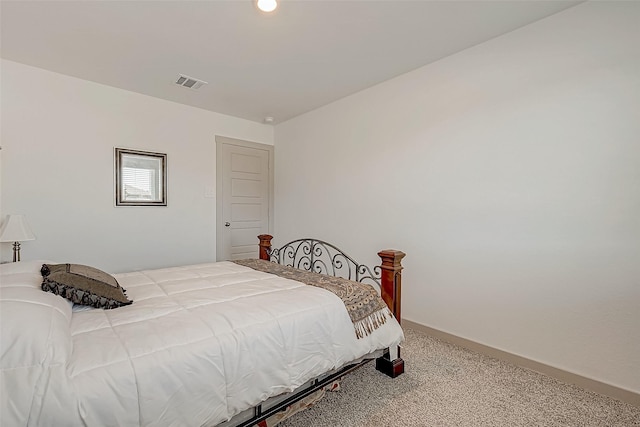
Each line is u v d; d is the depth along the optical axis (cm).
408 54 259
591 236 193
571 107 200
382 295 213
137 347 113
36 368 93
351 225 352
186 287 187
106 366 103
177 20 212
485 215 241
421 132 283
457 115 257
